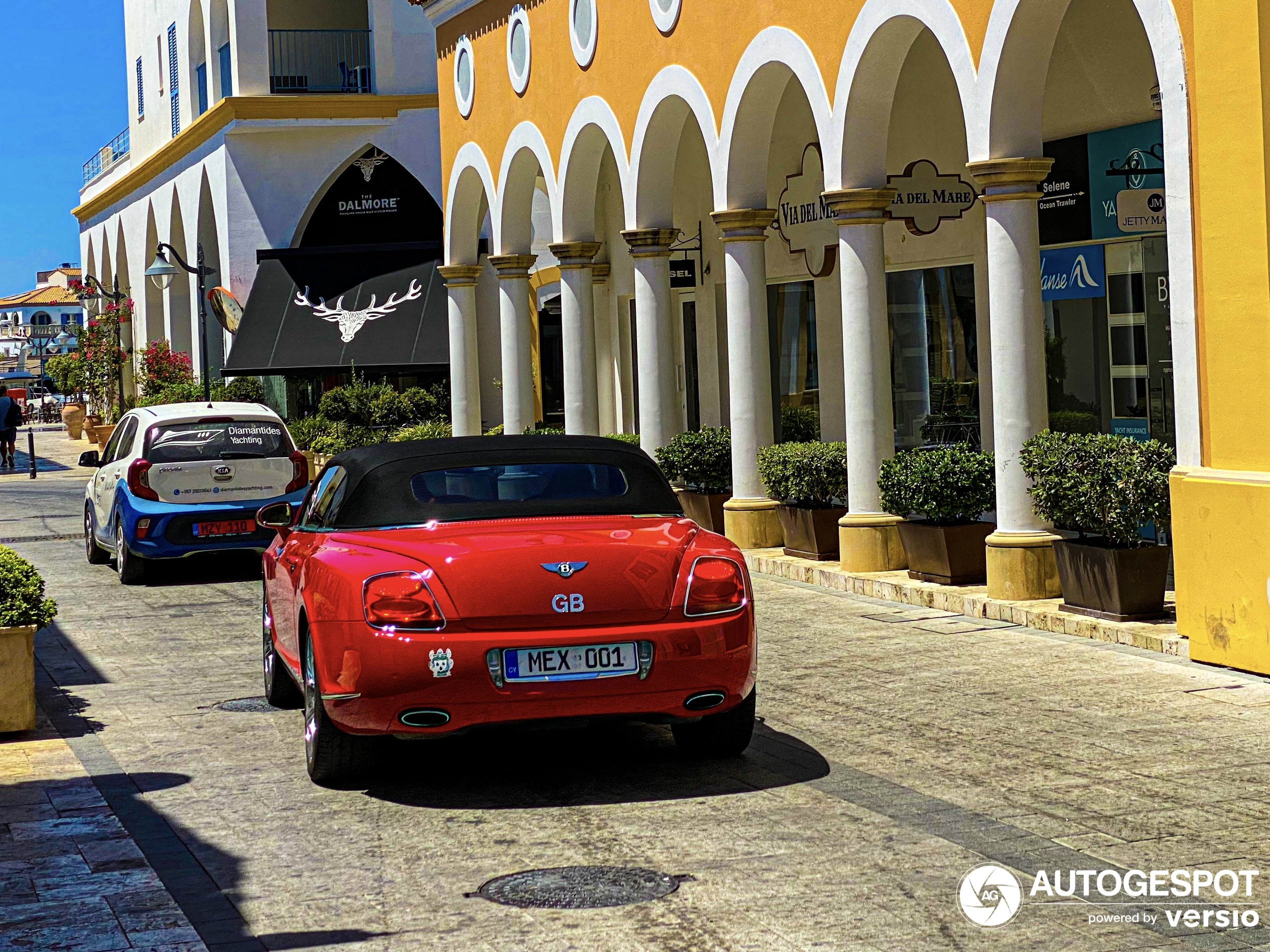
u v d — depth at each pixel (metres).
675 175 22.05
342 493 7.81
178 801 7.00
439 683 6.57
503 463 7.68
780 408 20.25
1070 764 7.05
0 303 136.50
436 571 6.69
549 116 19.92
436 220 33.97
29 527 22.47
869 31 12.55
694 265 21.56
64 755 7.97
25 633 8.48
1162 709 8.03
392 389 30.42
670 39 16.31
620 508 7.56
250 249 33.88
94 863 5.96
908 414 17.44
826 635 10.94
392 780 7.34
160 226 41.56
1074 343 14.74
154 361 38.03
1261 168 8.48
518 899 5.41
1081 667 9.22
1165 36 9.29
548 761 7.62
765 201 15.38
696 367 22.59
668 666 6.74
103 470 17.00
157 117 42.38
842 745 7.65
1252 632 8.64
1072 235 14.52
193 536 15.56
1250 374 8.62
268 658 9.40
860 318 13.23
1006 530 11.34
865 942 4.84
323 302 32.72
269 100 33.34
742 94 14.77
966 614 11.41
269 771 7.57
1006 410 11.27
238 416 15.93
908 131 16.80
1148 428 13.85
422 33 33.91
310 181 33.81
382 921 5.24
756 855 5.83
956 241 16.22
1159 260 13.52
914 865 5.63
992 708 8.30
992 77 11.05
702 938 4.92
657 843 6.07
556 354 31.41
